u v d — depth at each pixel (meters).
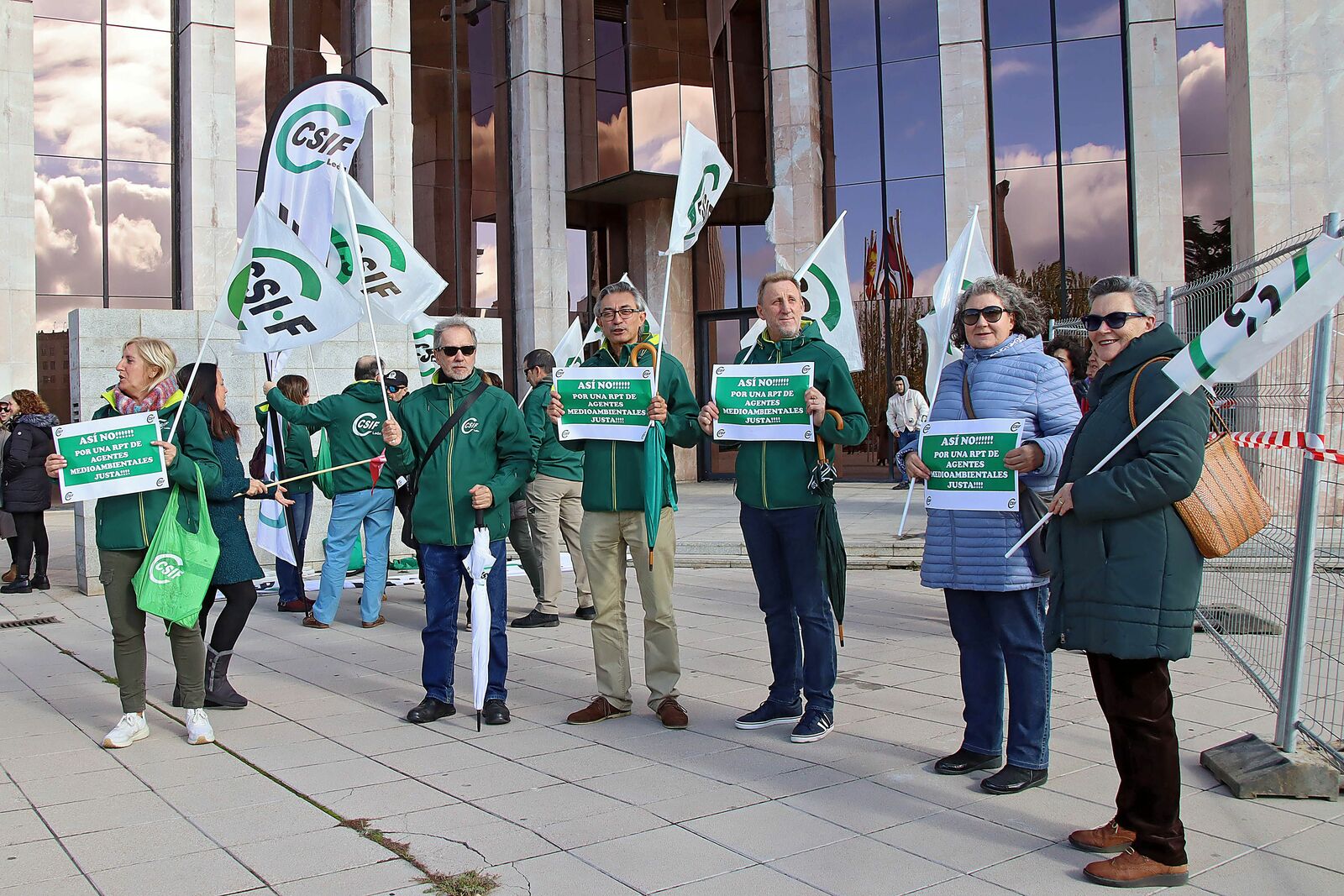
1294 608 4.54
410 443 5.81
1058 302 19.39
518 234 21.38
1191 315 6.67
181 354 10.55
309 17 20.05
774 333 5.45
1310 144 12.78
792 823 4.12
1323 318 4.50
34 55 18.77
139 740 5.35
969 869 3.68
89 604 9.59
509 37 21.58
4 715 5.89
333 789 4.57
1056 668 6.66
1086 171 19.22
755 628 8.11
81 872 3.70
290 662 7.23
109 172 19.22
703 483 23.00
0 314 18.44
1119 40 18.98
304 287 6.51
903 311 20.27
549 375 8.48
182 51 19.38
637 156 20.08
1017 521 4.45
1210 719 5.41
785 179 20.11
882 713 5.68
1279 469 6.25
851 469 20.95
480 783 4.63
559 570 8.43
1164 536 3.61
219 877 3.66
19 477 10.23
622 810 4.28
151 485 5.18
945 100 19.64
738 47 20.67
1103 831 3.81
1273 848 3.84
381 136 19.30
